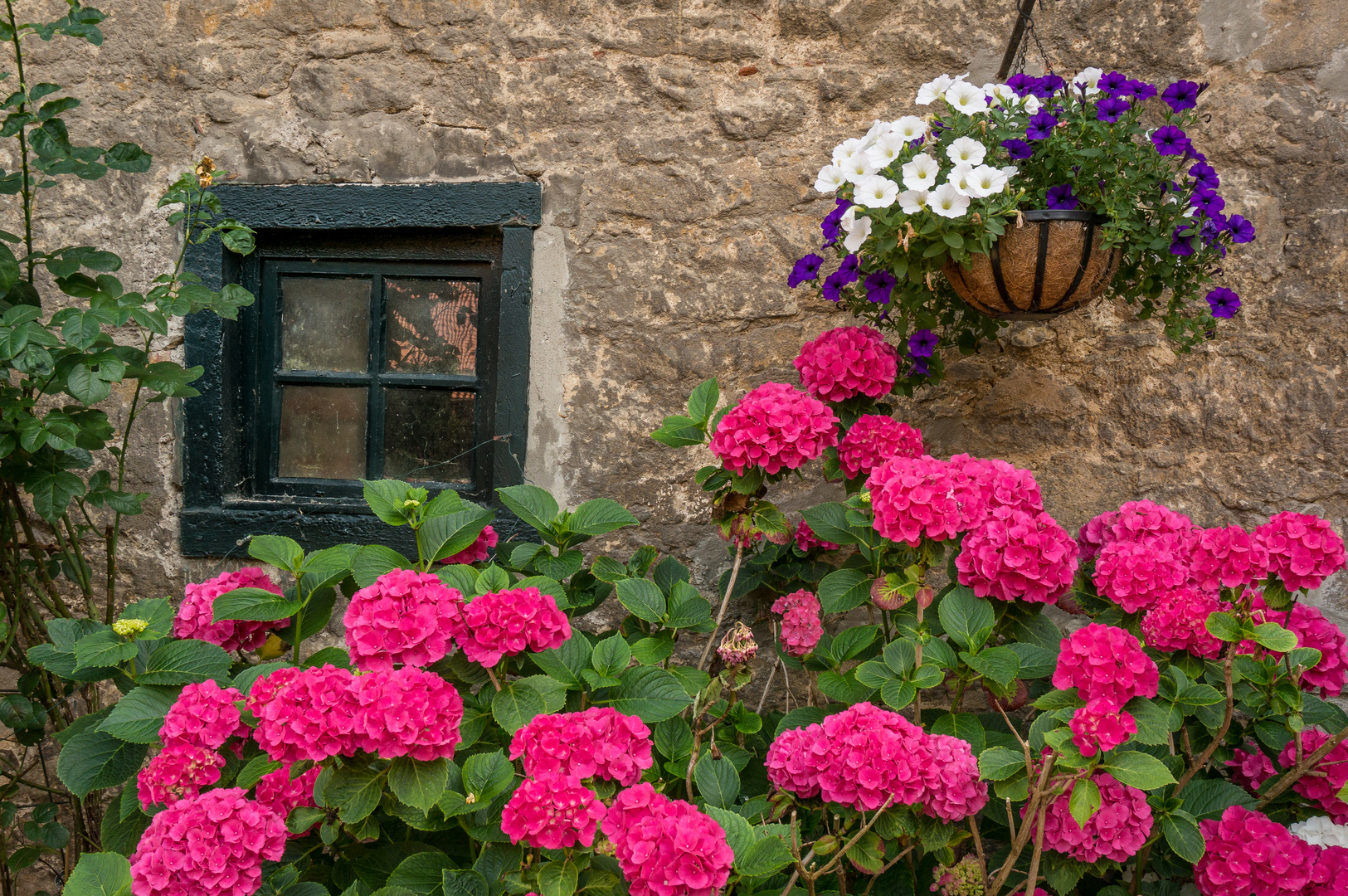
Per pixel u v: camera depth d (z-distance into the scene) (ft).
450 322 8.51
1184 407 7.80
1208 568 5.50
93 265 6.63
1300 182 7.52
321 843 5.10
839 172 6.62
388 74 7.95
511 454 8.09
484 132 7.97
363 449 8.61
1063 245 5.88
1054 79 6.40
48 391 6.42
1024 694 7.11
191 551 8.12
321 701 4.03
